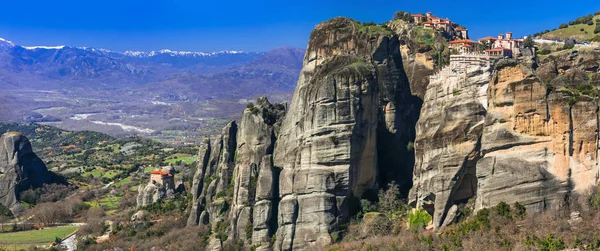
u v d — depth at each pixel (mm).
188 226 152500
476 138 108938
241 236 133000
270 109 148750
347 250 113250
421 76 146750
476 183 110750
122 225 165250
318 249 118562
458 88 113250
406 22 161375
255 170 136125
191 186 186000
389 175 135000
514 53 140625
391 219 122125
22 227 188000
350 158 123000
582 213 95375
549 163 99375
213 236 139875
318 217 122625
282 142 135000
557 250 88438
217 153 161750
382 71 140875
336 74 123375
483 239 96000
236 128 155000
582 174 98125
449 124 111312
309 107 125312
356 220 124250
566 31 181625
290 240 124000
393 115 139500
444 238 102875
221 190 151625
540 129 99938
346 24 145000
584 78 110875
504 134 101688
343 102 122500
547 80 111438
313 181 123375
